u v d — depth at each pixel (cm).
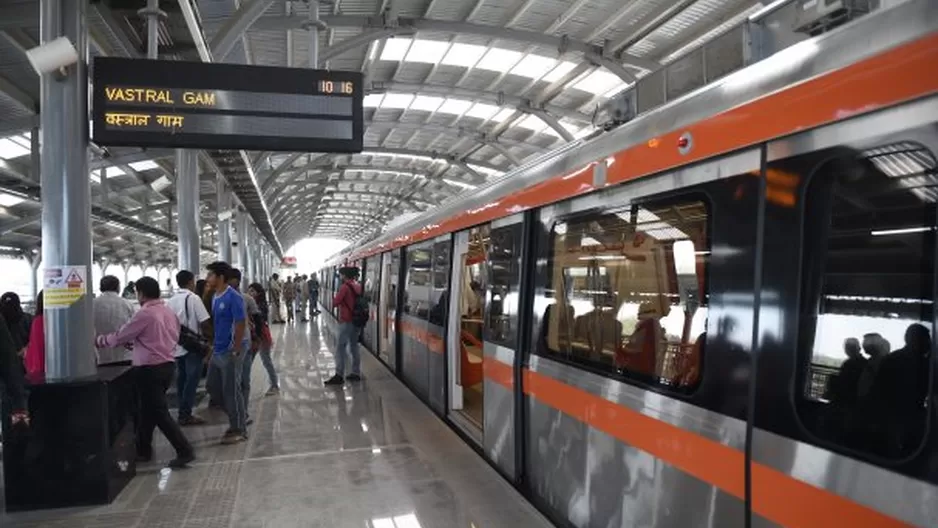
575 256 394
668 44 1455
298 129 562
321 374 1016
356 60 1602
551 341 422
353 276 940
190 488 482
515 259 484
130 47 762
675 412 280
